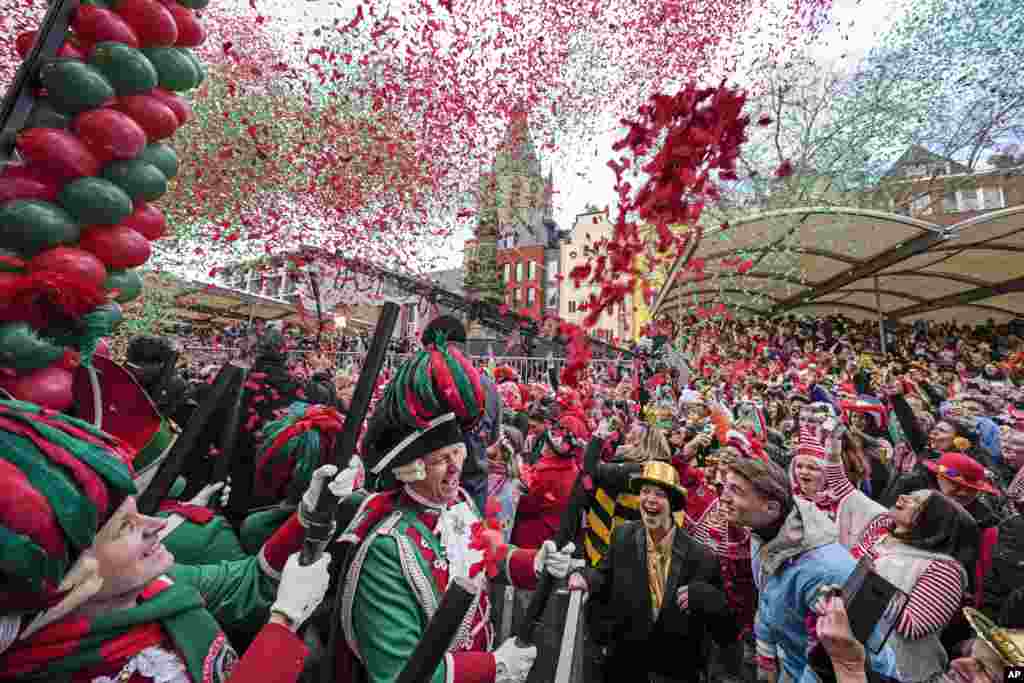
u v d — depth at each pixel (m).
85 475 0.68
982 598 2.63
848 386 5.00
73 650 0.81
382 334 1.16
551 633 1.60
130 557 0.83
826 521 1.90
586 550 3.34
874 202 13.48
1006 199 13.59
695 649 2.41
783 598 1.89
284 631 0.91
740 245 11.45
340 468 1.04
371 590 1.30
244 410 2.71
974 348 18.36
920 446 3.92
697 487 3.39
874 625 1.40
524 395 6.59
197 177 7.56
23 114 1.24
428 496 1.44
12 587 0.60
